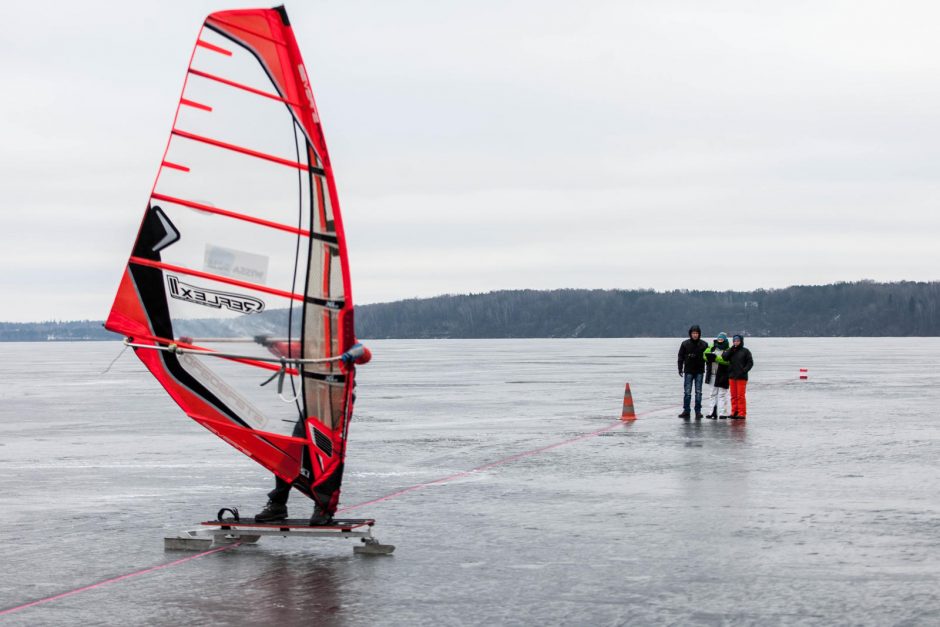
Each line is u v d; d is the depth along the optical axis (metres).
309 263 9.36
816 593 7.94
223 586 8.34
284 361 9.45
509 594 7.99
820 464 15.32
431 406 28.66
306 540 10.22
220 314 9.49
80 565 9.16
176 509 12.13
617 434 20.20
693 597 7.85
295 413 9.62
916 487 13.07
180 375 9.68
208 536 10.02
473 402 30.28
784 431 20.45
